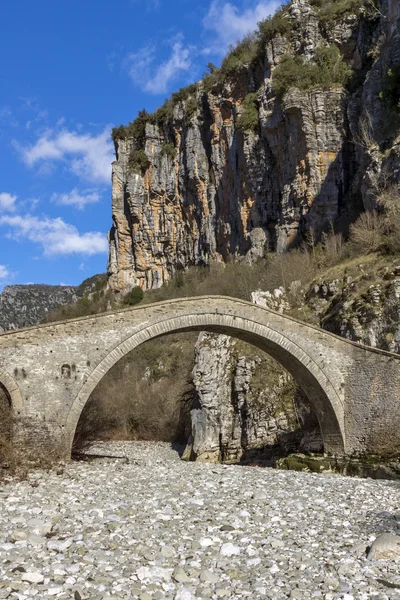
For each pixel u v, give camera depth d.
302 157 75.69
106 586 11.44
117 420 63.97
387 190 56.28
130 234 121.38
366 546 14.37
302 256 66.12
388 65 62.44
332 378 35.19
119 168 123.88
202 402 45.78
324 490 23.19
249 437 42.91
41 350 30.55
